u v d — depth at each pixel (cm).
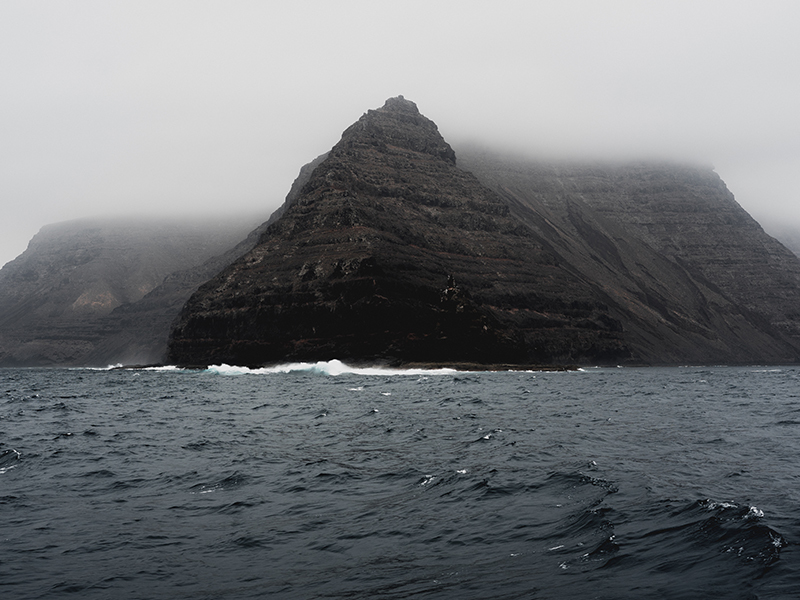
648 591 1559
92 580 1717
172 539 2036
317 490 2619
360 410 5734
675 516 2095
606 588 1588
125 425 4781
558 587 1608
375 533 2070
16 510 2364
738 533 1897
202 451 3538
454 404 6356
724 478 2670
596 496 2388
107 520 2234
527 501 2373
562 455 3262
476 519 2183
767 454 3259
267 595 1611
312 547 1952
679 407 6022
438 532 2064
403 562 1816
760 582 1569
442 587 1633
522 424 4597
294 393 8325
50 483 2775
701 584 1580
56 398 7819
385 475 2869
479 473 2836
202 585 1681
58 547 1969
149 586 1677
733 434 4019
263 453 3459
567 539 1948
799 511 2123
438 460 3183
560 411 5612
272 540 2020
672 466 2942
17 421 5134
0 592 1644
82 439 4019
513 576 1689
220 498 2511
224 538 2042
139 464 3170
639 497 2348
